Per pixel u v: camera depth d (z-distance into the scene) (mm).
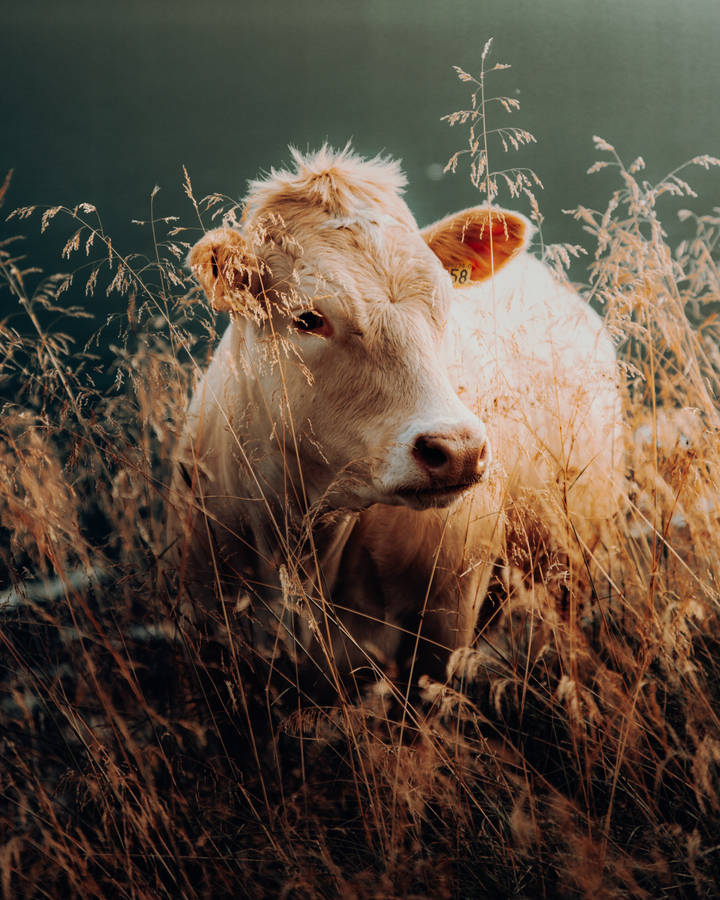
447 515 3188
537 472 3271
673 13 59812
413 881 2568
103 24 65750
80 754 3119
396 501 2703
